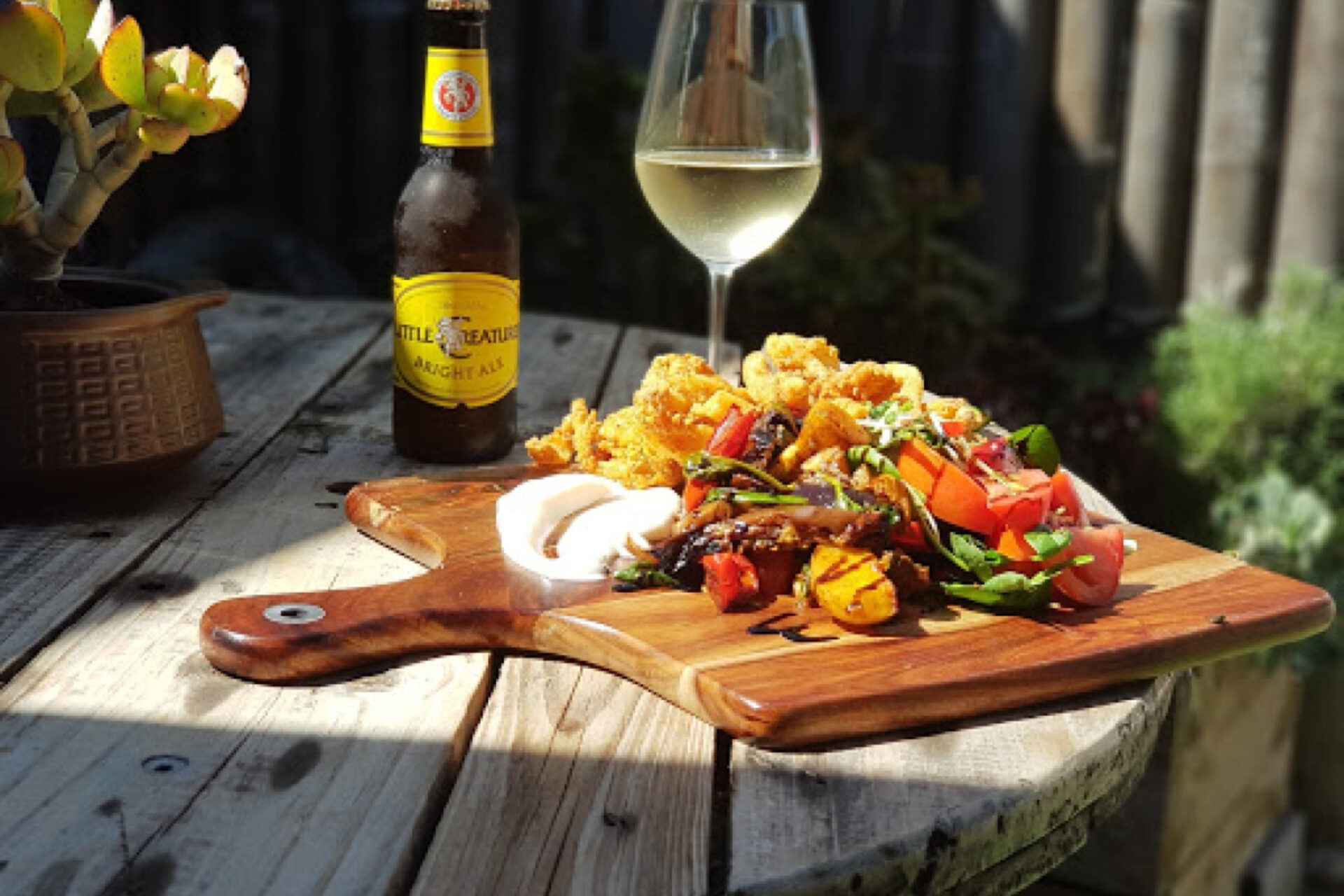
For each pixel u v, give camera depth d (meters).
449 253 1.04
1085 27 2.93
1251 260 3.05
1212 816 1.94
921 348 2.56
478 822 0.73
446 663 0.85
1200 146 3.04
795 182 1.11
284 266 2.50
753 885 0.70
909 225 2.61
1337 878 2.51
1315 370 2.72
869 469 0.91
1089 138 2.97
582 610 0.86
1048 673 0.82
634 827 0.73
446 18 1.02
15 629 0.86
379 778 0.76
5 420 0.95
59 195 0.96
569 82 2.74
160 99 0.92
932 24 2.89
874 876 0.72
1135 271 3.06
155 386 0.98
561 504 0.95
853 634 0.85
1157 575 0.93
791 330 2.58
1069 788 0.78
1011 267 3.01
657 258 2.68
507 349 1.07
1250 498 2.55
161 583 0.91
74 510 1.00
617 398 1.24
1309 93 2.98
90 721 0.79
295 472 1.07
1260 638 0.89
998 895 0.77
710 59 1.12
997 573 0.88
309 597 0.86
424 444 1.08
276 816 0.73
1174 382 2.82
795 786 0.76
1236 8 2.96
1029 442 0.97
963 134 2.97
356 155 2.79
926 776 0.77
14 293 0.98
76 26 0.93
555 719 0.80
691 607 0.87
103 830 0.72
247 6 2.62
